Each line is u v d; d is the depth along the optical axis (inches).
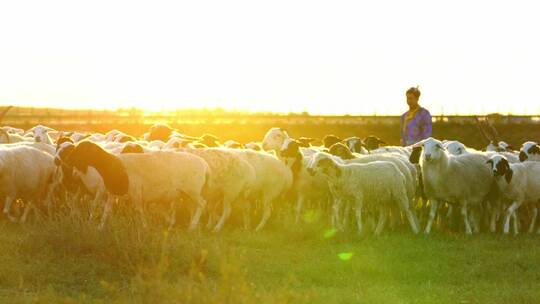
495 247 615.8
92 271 478.3
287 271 501.4
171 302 354.0
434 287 469.4
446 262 546.0
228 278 356.2
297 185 764.6
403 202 687.7
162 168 634.8
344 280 489.4
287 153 762.2
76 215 564.1
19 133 1186.6
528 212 769.6
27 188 706.2
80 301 411.2
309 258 550.3
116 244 502.9
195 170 650.2
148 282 370.6
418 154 725.3
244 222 724.7
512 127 2165.4
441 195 703.1
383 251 580.1
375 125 2359.7
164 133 1021.2
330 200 773.9
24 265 483.2
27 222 684.1
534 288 467.8
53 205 714.8
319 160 669.9
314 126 2380.7
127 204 647.1
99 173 619.2
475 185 709.9
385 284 480.7
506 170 701.3
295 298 376.5
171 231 578.2
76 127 2256.4
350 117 2454.5
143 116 2514.8
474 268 525.3
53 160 716.0
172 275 472.7
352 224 692.7
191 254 498.6
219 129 2359.7
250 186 705.6
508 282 490.6
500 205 760.3
